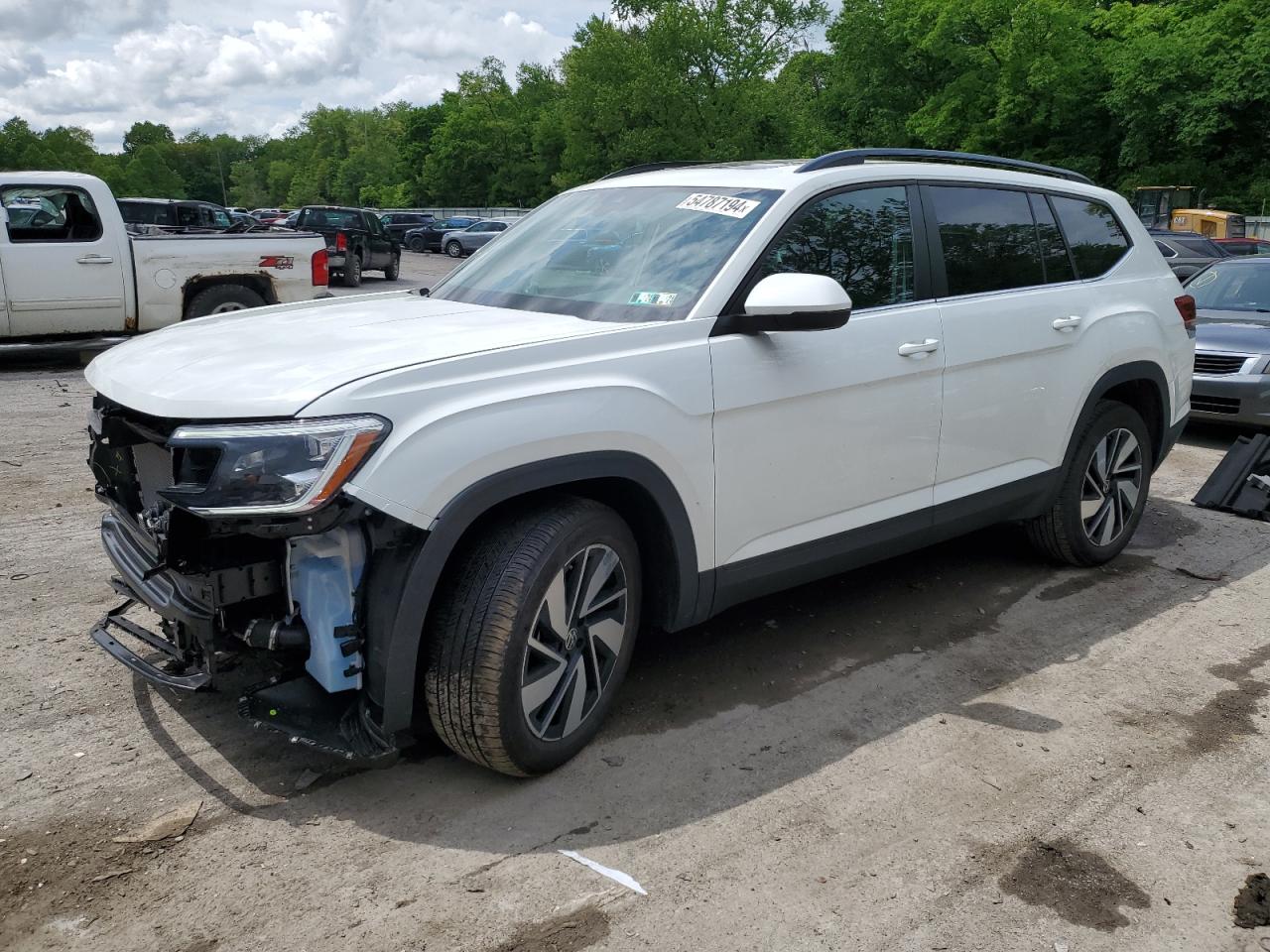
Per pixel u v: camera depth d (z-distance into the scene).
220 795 2.99
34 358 11.95
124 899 2.54
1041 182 4.69
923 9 43.03
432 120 88.75
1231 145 40.22
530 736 2.98
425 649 2.89
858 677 3.87
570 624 3.04
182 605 2.77
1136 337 4.88
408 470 2.62
